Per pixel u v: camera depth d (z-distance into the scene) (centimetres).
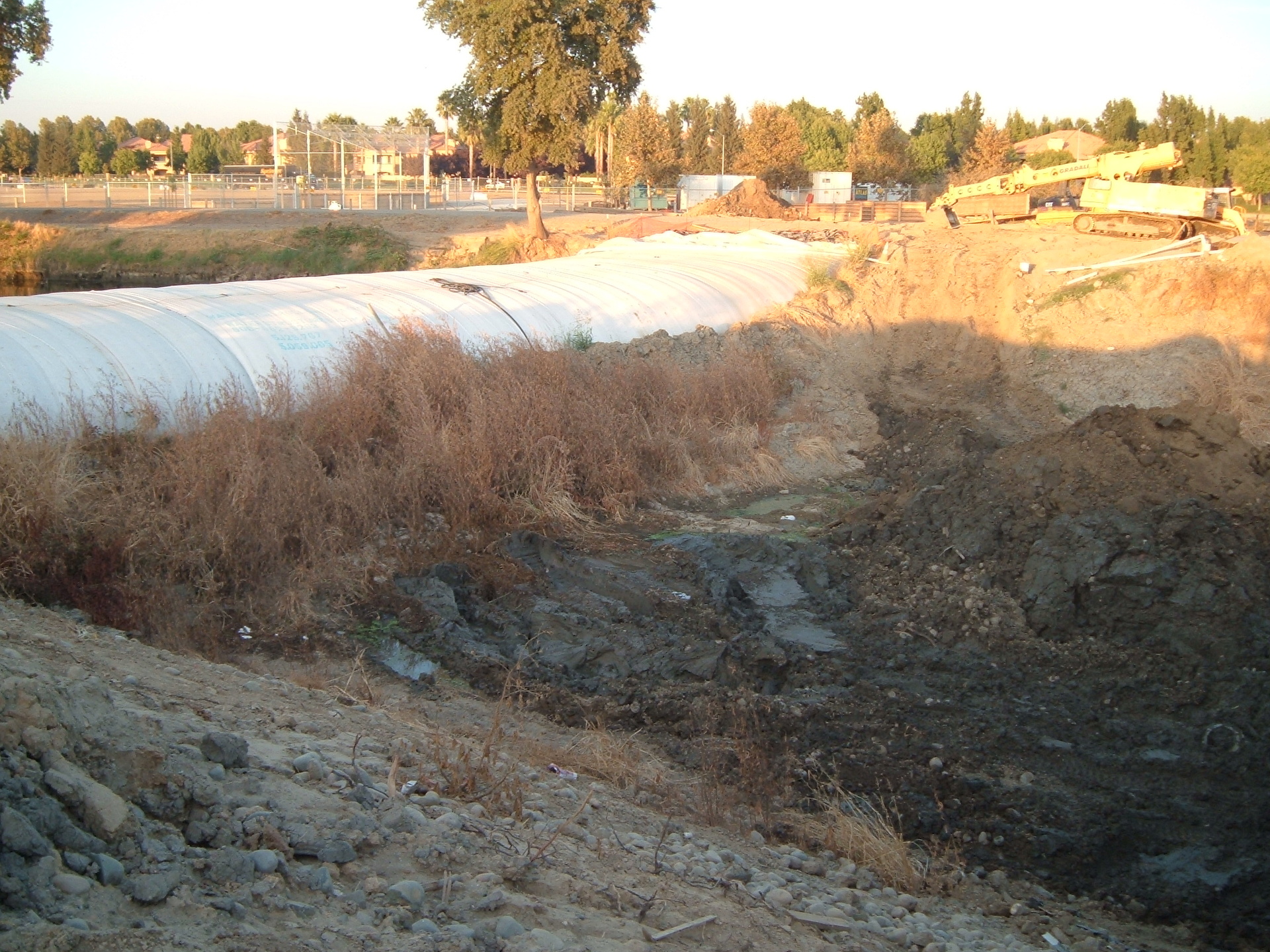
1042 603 1124
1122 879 745
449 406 1538
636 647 1063
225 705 687
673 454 1670
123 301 1745
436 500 1363
